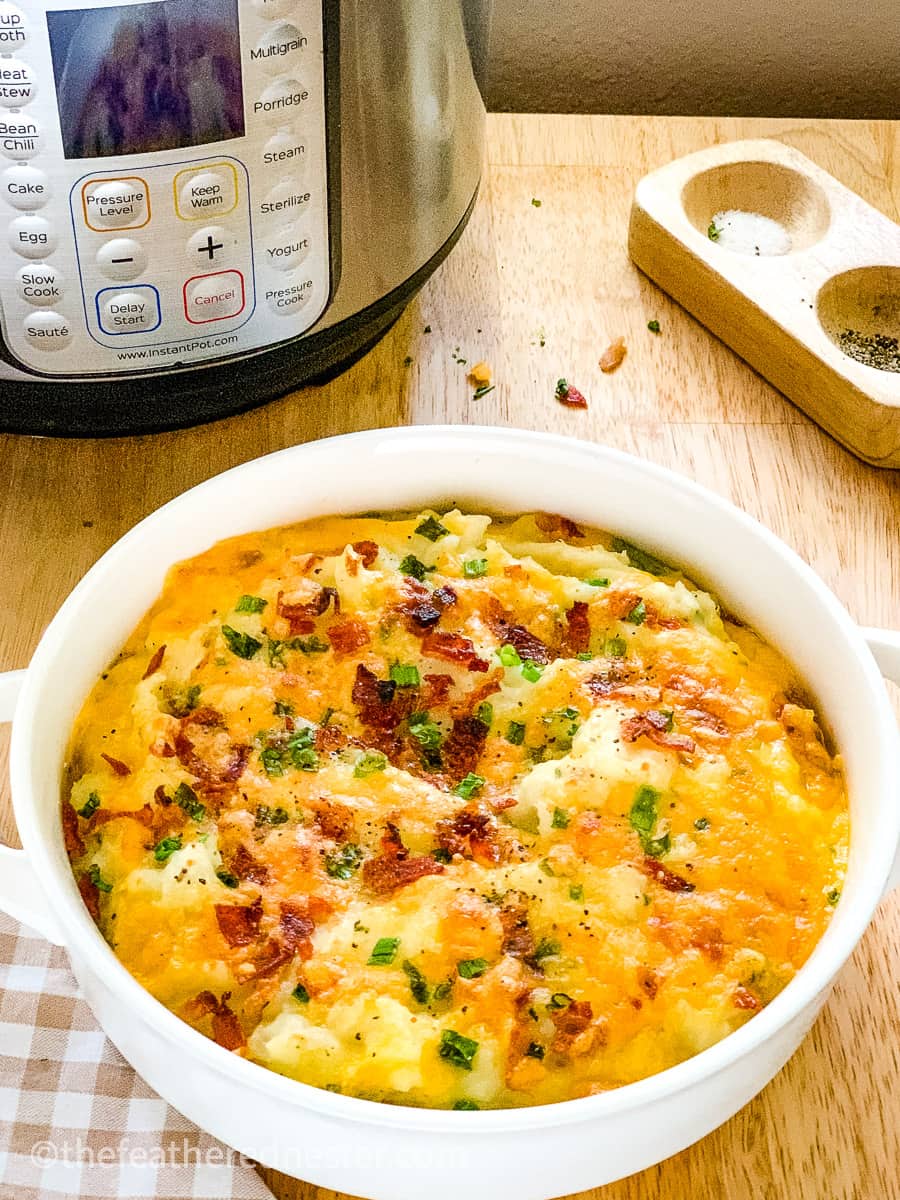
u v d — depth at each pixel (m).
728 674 0.52
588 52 0.88
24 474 0.64
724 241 0.74
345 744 0.50
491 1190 0.42
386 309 0.64
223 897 0.46
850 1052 0.50
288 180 0.56
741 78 0.89
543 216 0.77
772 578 0.53
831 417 0.68
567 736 0.51
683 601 0.54
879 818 0.46
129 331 0.57
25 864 0.45
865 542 0.65
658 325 0.72
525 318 0.72
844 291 0.72
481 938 0.46
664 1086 0.40
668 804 0.49
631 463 0.55
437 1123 0.39
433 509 0.57
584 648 0.53
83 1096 0.48
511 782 0.50
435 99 0.60
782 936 0.46
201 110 0.53
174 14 0.51
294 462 0.54
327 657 0.52
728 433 0.68
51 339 0.57
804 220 0.76
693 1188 0.47
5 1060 0.49
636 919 0.46
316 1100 0.39
